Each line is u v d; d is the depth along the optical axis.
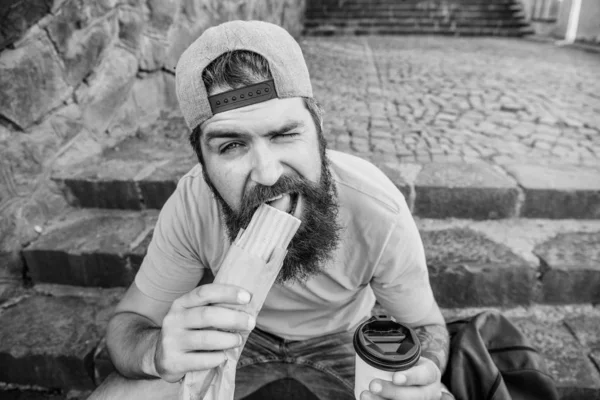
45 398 1.73
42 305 1.93
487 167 2.37
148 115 3.10
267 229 0.88
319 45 6.68
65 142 2.34
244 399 1.57
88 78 2.47
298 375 1.44
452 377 1.30
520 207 2.15
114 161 2.48
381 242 1.12
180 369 0.88
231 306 0.85
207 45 0.86
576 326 1.79
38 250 1.99
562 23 7.83
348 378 1.39
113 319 1.25
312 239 0.98
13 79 2.00
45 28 2.13
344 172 1.13
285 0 6.65
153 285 1.24
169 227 1.20
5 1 1.87
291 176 0.91
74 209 2.33
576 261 1.86
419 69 4.95
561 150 2.61
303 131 0.90
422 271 1.21
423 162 2.44
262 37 0.85
